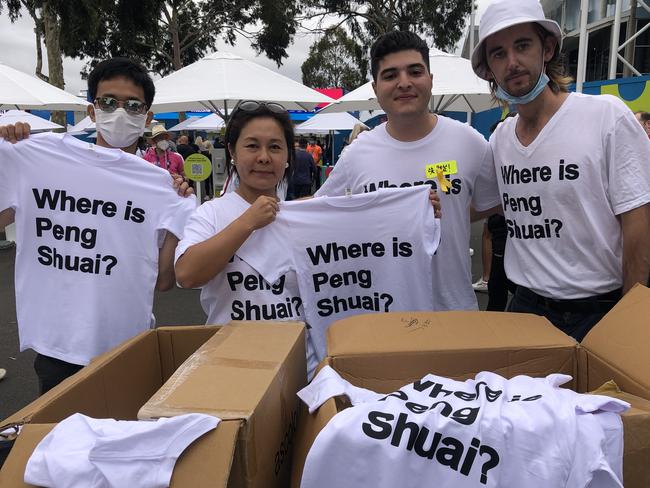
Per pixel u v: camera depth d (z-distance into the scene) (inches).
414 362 48.9
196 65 286.2
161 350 61.2
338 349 49.5
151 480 31.1
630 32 395.2
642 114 200.8
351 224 75.5
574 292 72.7
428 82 82.0
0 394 136.3
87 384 47.8
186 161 359.9
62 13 602.2
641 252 68.7
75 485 31.3
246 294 71.1
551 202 72.9
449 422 35.6
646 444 37.2
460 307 88.9
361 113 619.5
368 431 35.4
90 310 73.1
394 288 77.6
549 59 73.5
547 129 72.2
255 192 73.0
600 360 47.7
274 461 40.7
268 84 279.9
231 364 44.0
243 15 970.1
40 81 303.6
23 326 74.0
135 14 735.7
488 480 34.5
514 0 68.9
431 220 77.7
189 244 67.6
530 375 50.2
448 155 84.7
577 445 34.9
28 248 74.7
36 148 74.0
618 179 68.6
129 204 75.0
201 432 33.2
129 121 77.5
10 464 34.1
